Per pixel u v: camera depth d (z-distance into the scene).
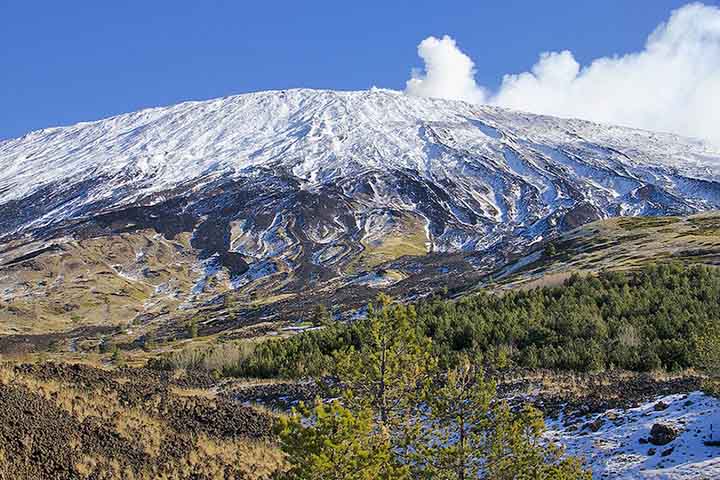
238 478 18.92
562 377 31.28
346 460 13.33
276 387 36.97
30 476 15.02
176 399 25.66
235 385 38.41
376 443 14.41
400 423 17.70
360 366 19.20
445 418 16.23
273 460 21.17
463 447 15.32
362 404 18.16
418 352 19.41
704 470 16.14
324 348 47.59
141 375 36.53
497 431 15.54
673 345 34.62
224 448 21.12
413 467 15.45
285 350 48.72
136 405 23.02
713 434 18.28
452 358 38.28
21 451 15.96
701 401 21.61
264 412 27.30
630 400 24.31
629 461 18.30
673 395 23.55
